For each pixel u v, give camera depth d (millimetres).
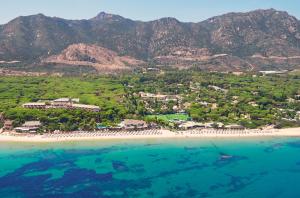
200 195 189375
